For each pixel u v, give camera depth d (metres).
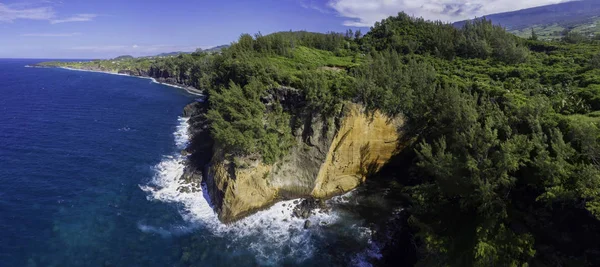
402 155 44.94
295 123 41.81
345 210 37.84
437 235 26.31
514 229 24.86
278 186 39.06
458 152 31.00
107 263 28.56
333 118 40.56
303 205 38.25
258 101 41.31
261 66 46.78
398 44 71.69
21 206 36.25
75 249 30.11
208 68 126.81
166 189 41.88
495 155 25.84
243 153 37.69
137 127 69.88
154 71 191.50
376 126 42.00
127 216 35.62
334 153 40.72
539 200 25.08
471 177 25.91
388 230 34.16
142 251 30.28
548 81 43.34
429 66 53.00
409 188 33.66
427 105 43.16
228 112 41.78
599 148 22.50
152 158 52.06
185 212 36.81
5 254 28.75
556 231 23.12
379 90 40.97
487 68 54.09
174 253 30.23
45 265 27.94
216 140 44.25
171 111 89.25
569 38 70.56
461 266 23.64
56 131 63.97
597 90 33.44
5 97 101.19
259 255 30.36
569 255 21.92
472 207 27.70
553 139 25.11
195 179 43.88
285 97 42.84
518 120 30.14
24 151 52.16
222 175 37.62
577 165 23.20
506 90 40.19
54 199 38.25
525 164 24.88
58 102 94.88
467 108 33.56
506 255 22.48
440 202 29.72
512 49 57.25
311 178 39.94
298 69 52.97
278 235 33.38
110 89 129.62
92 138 60.47
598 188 20.08
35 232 32.06
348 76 46.28
